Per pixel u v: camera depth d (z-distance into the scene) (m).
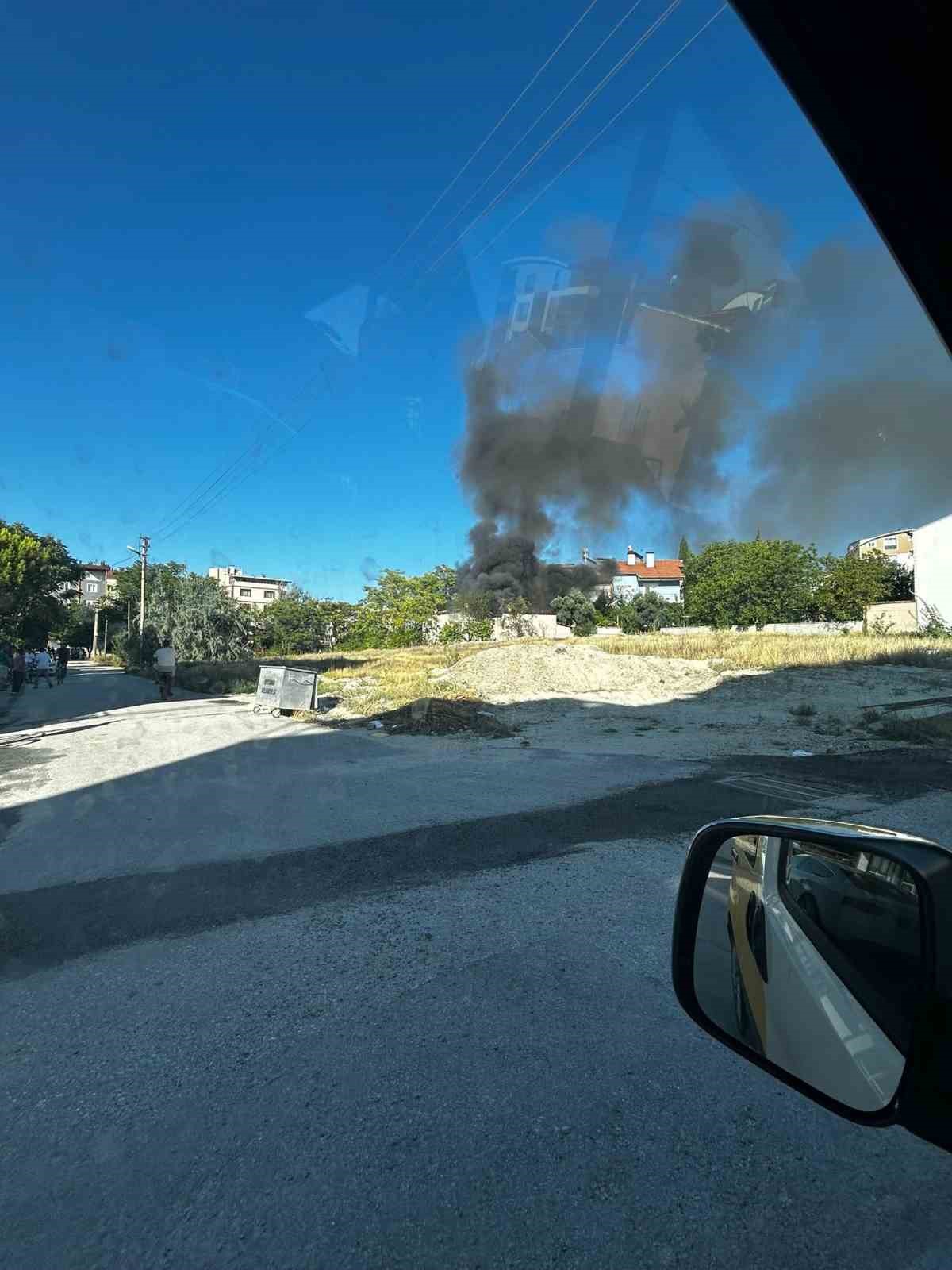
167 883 4.84
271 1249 1.83
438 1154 2.17
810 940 1.77
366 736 11.88
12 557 37.22
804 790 7.46
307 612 62.81
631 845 5.53
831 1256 1.76
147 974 3.50
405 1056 2.73
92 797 7.58
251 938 3.91
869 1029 1.43
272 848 5.59
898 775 8.18
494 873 4.91
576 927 3.96
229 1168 2.14
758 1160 2.13
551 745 10.76
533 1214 1.92
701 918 1.93
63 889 4.74
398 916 4.18
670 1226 1.87
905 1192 1.99
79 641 82.75
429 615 50.41
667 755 9.76
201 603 42.16
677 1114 2.36
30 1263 1.79
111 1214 1.96
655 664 21.16
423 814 6.55
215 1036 2.91
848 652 21.38
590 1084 2.53
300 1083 2.57
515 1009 3.08
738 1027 1.93
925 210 2.16
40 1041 2.90
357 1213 1.94
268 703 15.55
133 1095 2.52
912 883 1.36
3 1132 2.33
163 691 20.17
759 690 16.86
